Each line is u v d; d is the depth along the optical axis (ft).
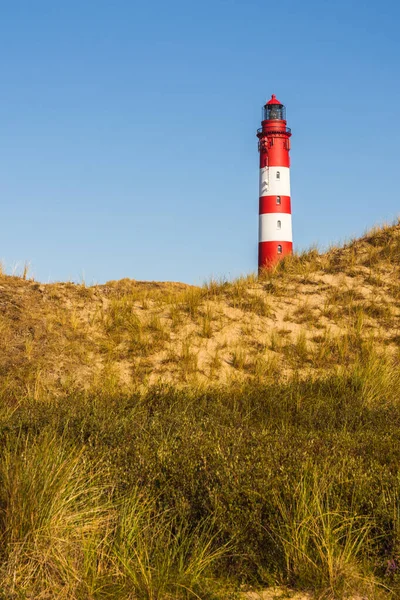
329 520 16.10
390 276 55.83
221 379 40.86
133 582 14.43
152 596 14.12
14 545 14.14
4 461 17.01
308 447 21.29
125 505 16.79
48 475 16.06
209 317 48.39
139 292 55.11
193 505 17.37
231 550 16.02
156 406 30.99
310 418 29.19
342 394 34.81
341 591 14.71
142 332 45.60
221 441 20.95
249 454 19.76
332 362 43.60
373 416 29.66
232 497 16.80
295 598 14.78
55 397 33.24
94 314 47.65
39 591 13.93
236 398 33.96
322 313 50.42
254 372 42.06
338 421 29.12
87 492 17.07
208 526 16.62
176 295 53.78
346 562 15.15
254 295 52.70
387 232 63.05
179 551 15.78
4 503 15.12
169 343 44.65
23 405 30.35
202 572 15.26
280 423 28.84
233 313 49.67
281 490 17.39
